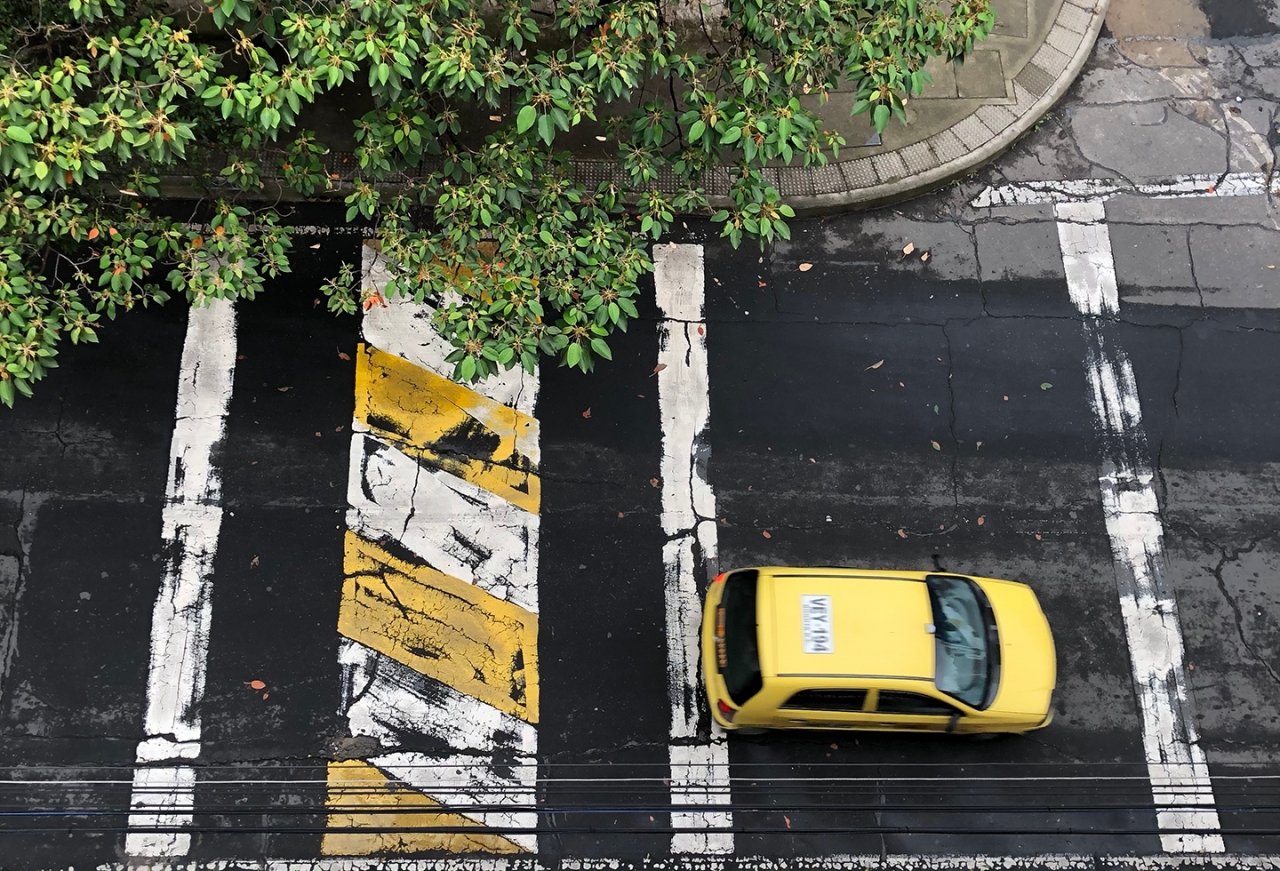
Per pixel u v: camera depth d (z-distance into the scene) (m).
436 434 9.71
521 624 9.14
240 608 8.99
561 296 7.50
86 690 8.66
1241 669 9.33
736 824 8.59
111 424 9.48
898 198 10.96
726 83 8.33
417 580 9.21
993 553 9.66
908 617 8.38
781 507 9.70
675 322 10.31
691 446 9.85
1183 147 11.44
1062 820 8.74
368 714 8.77
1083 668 9.27
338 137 10.66
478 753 8.71
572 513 9.54
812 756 8.85
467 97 7.41
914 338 10.42
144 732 8.58
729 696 8.30
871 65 7.39
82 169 6.97
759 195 7.89
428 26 6.59
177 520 9.23
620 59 7.10
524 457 9.70
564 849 8.46
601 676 9.02
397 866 8.34
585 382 10.00
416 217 10.49
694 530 9.57
